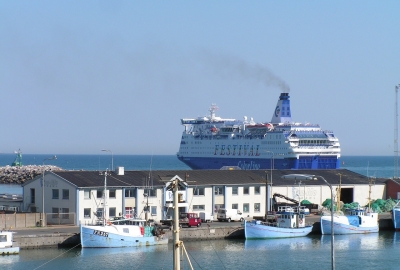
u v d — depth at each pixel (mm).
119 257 168750
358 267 167125
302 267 164750
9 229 186750
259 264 166875
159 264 161250
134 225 184125
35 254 170250
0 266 157000
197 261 168375
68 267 156750
